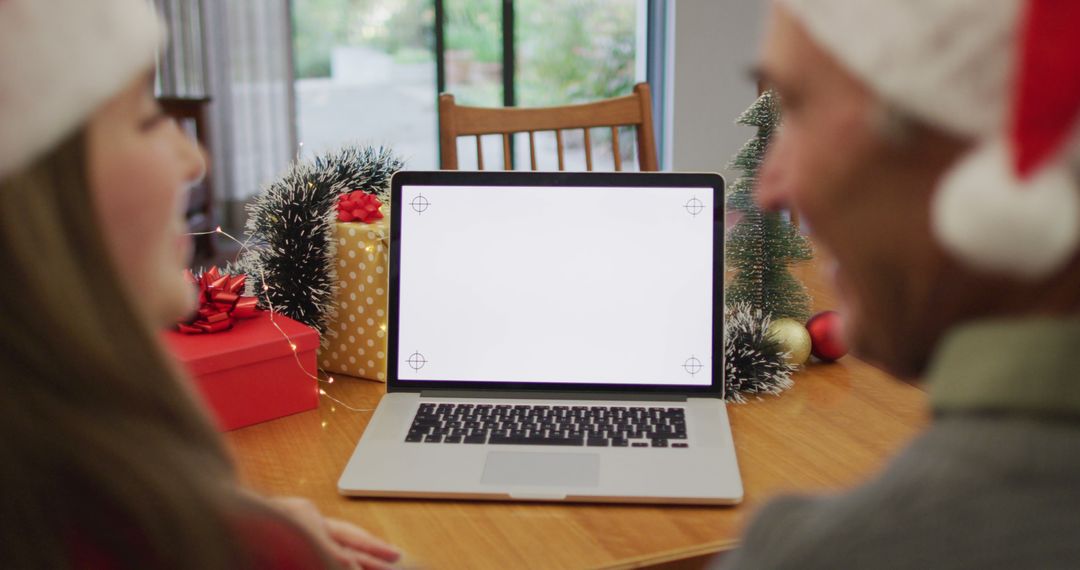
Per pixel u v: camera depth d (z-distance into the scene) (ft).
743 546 1.40
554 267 3.76
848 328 1.53
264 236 4.17
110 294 1.47
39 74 1.38
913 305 1.36
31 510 1.39
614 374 3.75
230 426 3.69
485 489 3.14
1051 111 1.03
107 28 1.46
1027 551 1.13
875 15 1.19
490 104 15.88
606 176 3.76
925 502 1.20
